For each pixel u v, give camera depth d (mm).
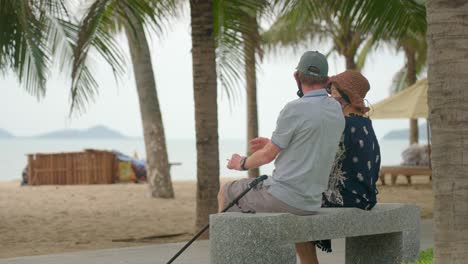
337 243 9617
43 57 13500
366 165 6344
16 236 13523
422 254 7699
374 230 6500
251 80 25344
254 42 13148
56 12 12430
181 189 25578
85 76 12594
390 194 21391
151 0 12961
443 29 5145
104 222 15773
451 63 5121
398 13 12477
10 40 13328
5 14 12922
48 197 21906
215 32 12188
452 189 5152
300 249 6605
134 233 13969
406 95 21797
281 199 5891
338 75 6520
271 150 5871
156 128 21781
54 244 12484
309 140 5863
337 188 6395
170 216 16969
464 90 5109
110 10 12391
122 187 26375
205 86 12148
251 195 6020
